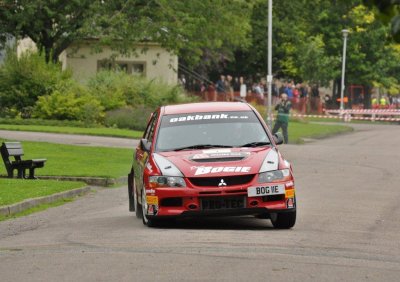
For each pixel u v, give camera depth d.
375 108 156.00
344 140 89.44
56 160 56.56
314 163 59.47
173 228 28.88
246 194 27.23
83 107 91.88
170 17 101.19
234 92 125.06
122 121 90.94
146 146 29.41
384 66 152.75
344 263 21.22
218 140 29.36
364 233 27.36
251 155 28.16
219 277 19.14
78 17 100.56
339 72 149.38
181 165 27.77
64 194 40.69
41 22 98.00
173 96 103.12
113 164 55.41
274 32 149.88
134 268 20.48
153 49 122.19
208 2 103.62
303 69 146.88
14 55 96.69
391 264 21.27
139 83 100.94
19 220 32.97
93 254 22.83
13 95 93.88
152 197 27.75
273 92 128.88
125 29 99.56
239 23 110.50
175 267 20.44
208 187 27.23
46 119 92.06
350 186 44.28
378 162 59.94
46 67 95.69
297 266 20.59
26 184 43.03
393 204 36.22
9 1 96.88
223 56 141.25
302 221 30.52
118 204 38.50
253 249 23.22
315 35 153.12
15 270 20.91
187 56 111.12
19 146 48.22
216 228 29.00
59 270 20.64
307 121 121.19
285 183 27.59
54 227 30.42
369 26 151.12
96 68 120.19
